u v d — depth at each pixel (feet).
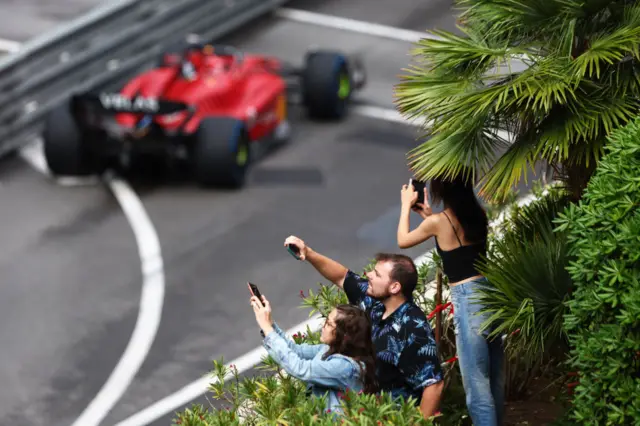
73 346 116.47
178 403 104.68
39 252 138.82
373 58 213.46
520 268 58.49
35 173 164.76
